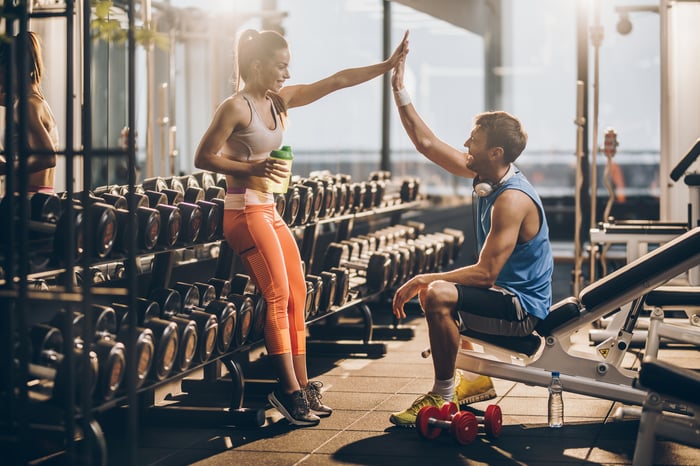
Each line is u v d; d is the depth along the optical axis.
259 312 3.48
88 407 2.43
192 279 4.02
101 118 5.62
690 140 6.00
